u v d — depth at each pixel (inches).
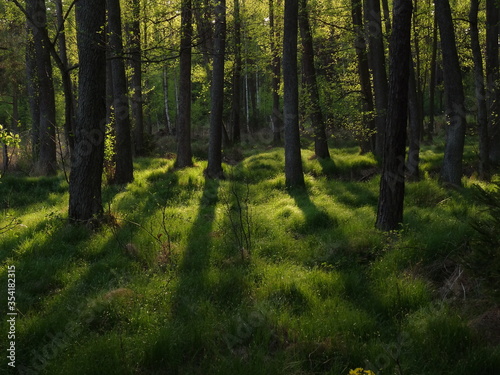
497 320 172.7
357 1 655.8
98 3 324.2
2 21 703.7
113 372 152.6
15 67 856.3
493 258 165.3
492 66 634.2
